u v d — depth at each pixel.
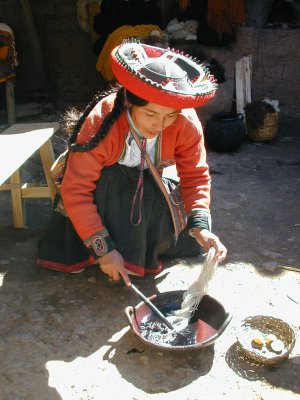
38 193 3.27
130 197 2.56
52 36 5.74
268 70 5.36
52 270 2.94
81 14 5.63
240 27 5.27
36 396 2.16
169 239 2.84
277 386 2.22
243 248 3.20
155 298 2.52
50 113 5.78
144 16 5.52
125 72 2.14
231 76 5.23
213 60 5.20
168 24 5.54
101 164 2.46
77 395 2.17
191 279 2.88
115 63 2.20
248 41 5.26
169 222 2.78
